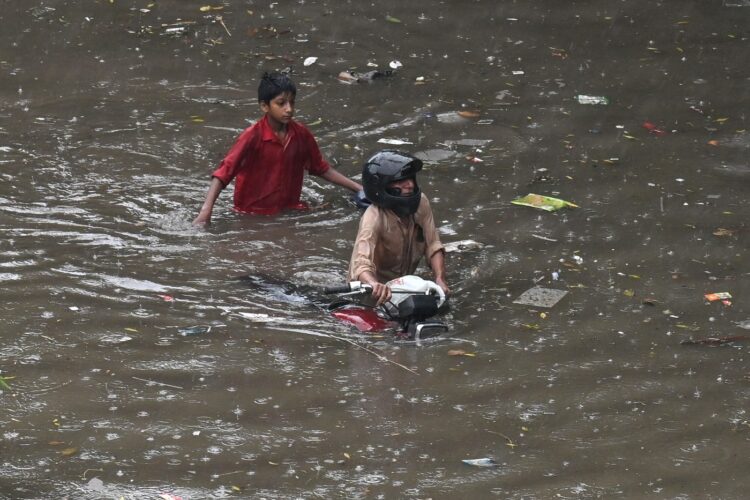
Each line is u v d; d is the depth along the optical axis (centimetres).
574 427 2028
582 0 5053
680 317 2470
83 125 3669
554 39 4619
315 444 1948
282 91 2950
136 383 2139
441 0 5041
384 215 2502
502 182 3284
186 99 3956
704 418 2062
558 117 3841
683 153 3544
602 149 3562
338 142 3578
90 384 2130
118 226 2919
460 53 4462
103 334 2331
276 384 2158
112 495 1773
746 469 1895
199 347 2295
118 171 3306
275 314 2462
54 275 2603
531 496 1802
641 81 4203
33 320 2380
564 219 3022
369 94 4025
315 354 2288
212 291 2564
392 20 4794
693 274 2694
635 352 2314
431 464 1895
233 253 2786
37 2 4884
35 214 2962
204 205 2956
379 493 1802
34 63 4259
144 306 2470
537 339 2370
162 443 1936
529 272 2695
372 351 2309
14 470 1841
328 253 2806
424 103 3950
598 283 2636
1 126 3625
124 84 4081
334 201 3180
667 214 3069
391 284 2433
